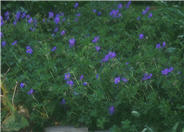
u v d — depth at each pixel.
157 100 3.71
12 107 3.65
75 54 4.11
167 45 4.29
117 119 3.68
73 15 4.85
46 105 3.75
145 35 4.43
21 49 4.27
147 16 4.65
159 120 3.64
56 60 4.13
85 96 3.78
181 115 3.61
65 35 4.48
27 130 3.67
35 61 4.14
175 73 3.83
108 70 3.88
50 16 4.74
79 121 3.70
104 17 4.68
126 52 4.23
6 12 4.82
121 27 4.52
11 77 4.02
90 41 4.32
